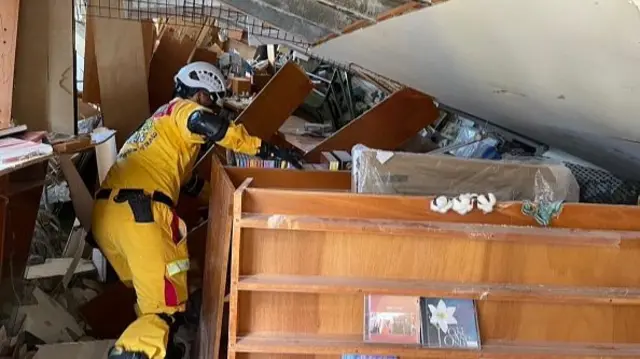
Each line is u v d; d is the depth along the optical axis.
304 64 5.99
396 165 2.32
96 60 4.08
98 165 3.53
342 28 2.34
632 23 1.11
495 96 2.39
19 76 2.77
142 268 2.69
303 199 2.00
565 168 2.43
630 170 2.84
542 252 2.08
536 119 2.55
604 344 2.15
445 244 2.05
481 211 2.04
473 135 4.11
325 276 2.05
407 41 2.04
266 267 2.04
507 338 2.13
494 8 1.33
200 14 3.77
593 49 1.33
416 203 2.03
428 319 2.07
